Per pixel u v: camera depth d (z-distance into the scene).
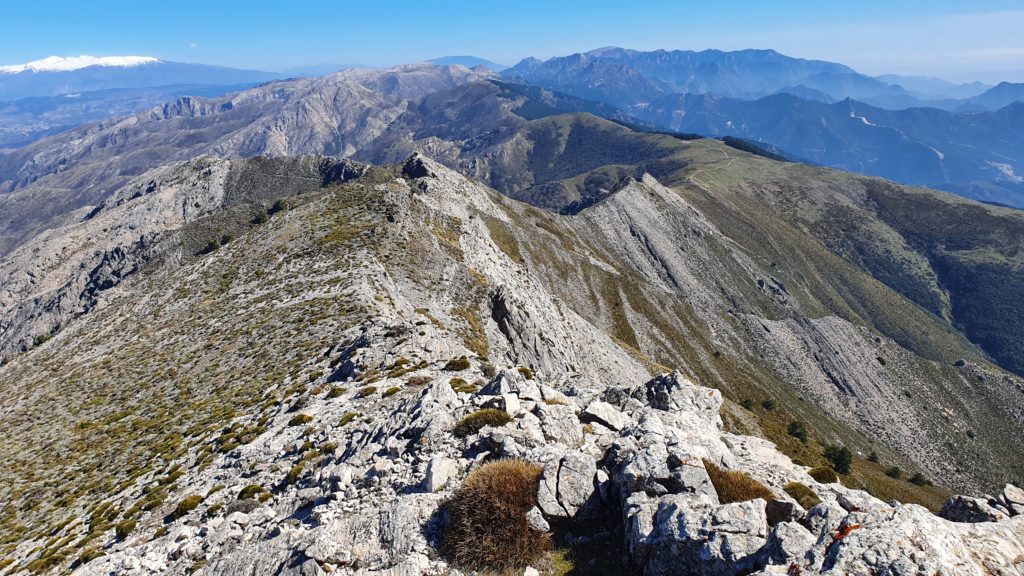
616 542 15.73
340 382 39.22
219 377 54.66
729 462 19.20
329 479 21.47
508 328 80.94
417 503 17.41
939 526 12.12
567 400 25.61
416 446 21.62
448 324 71.56
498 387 26.03
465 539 15.59
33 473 45.41
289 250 92.62
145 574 19.39
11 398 75.62
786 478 19.98
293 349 54.44
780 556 12.39
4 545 32.81
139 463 39.34
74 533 29.77
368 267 77.06
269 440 31.38
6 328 186.25
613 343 128.25
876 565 11.14
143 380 63.19
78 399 63.88
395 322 52.91
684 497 15.38
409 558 15.44
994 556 11.83
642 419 22.20
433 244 97.50
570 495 16.86
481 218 182.75
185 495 28.45
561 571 14.98
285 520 20.58
